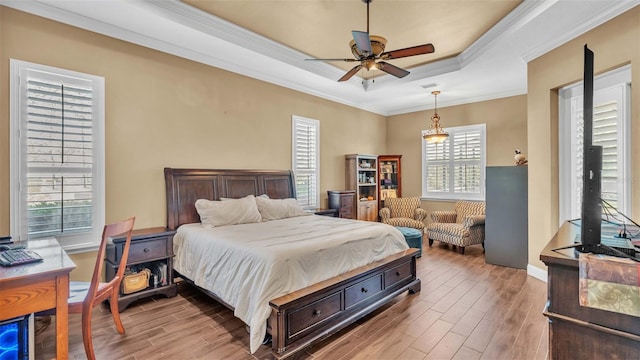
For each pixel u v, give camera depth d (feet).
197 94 12.92
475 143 20.08
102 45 10.41
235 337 8.07
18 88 8.90
